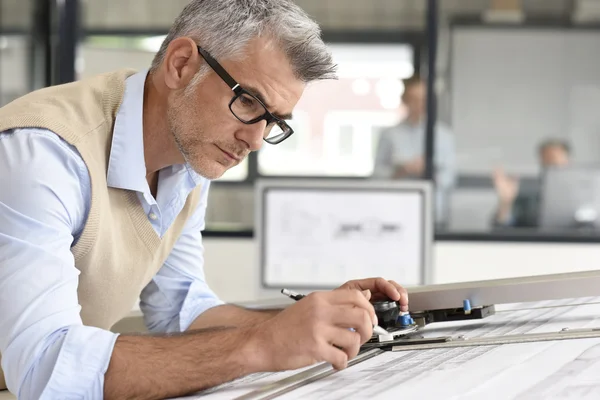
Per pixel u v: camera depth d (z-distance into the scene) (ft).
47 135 3.65
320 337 3.29
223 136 3.96
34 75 17.95
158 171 4.45
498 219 20.51
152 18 18.99
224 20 3.91
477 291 4.30
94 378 3.29
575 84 21.02
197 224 5.17
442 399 2.84
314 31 3.94
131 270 4.41
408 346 3.90
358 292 3.51
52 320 3.34
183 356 3.35
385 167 17.99
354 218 10.52
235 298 15.26
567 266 14.96
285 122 4.08
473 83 21.09
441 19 21.11
